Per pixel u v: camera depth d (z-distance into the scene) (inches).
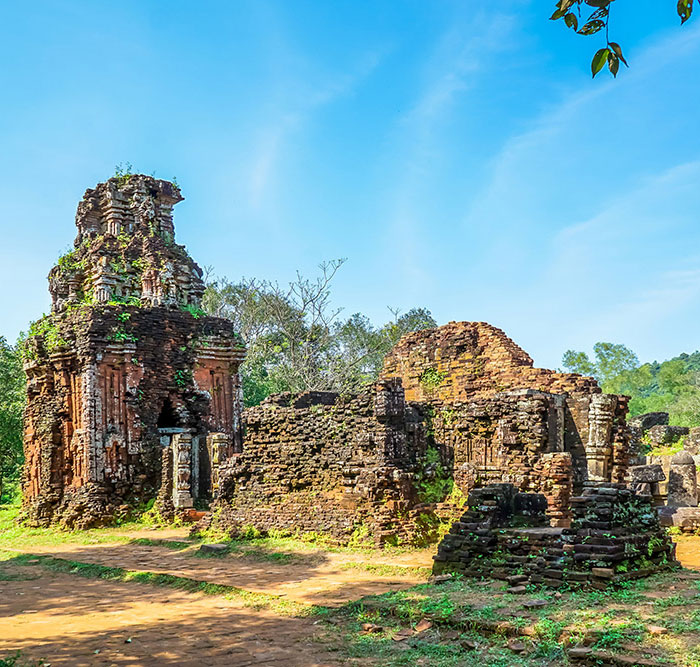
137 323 1175.6
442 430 810.2
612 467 800.3
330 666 348.2
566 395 821.9
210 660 366.3
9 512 1350.9
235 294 2290.8
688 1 222.5
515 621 373.4
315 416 796.0
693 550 649.0
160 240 1293.1
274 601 491.5
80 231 1328.7
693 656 304.5
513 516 531.8
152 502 1105.4
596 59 241.9
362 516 717.3
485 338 999.0
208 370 1263.5
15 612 509.0
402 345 1093.8
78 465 1118.4
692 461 842.2
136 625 447.8
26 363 1245.7
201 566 663.8
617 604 389.7
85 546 882.1
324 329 2154.3
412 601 439.2
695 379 3021.7
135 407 1139.9
